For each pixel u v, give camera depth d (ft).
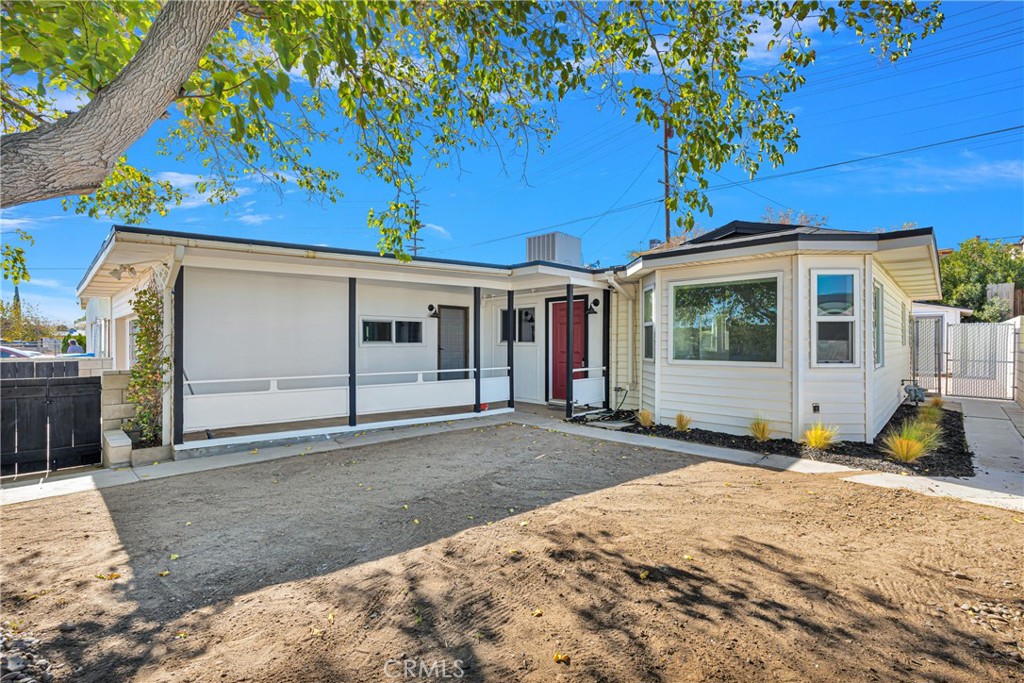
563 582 10.44
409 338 35.63
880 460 20.56
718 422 26.66
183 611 9.50
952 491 16.52
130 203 20.30
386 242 15.97
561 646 8.24
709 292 27.04
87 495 16.96
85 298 48.24
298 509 15.35
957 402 40.96
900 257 25.39
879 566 11.04
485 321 42.50
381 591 10.18
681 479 18.20
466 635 8.61
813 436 22.52
